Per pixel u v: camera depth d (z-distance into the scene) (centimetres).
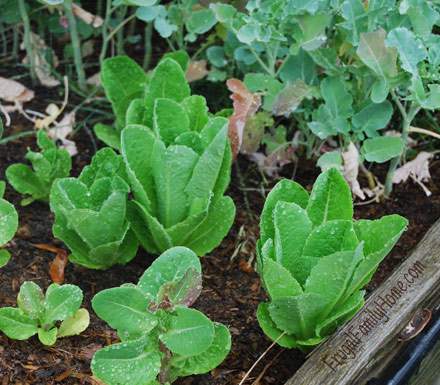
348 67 121
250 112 122
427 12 117
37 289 102
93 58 153
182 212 109
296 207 97
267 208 99
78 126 136
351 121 123
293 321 98
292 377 97
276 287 94
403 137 123
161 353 94
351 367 98
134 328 91
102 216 104
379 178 132
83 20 144
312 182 131
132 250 114
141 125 108
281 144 129
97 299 89
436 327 110
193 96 114
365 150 119
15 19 143
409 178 132
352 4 117
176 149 102
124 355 91
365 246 98
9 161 130
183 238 110
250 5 119
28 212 122
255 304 112
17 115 139
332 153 120
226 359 105
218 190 111
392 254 120
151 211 110
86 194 106
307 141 132
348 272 92
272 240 97
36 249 117
